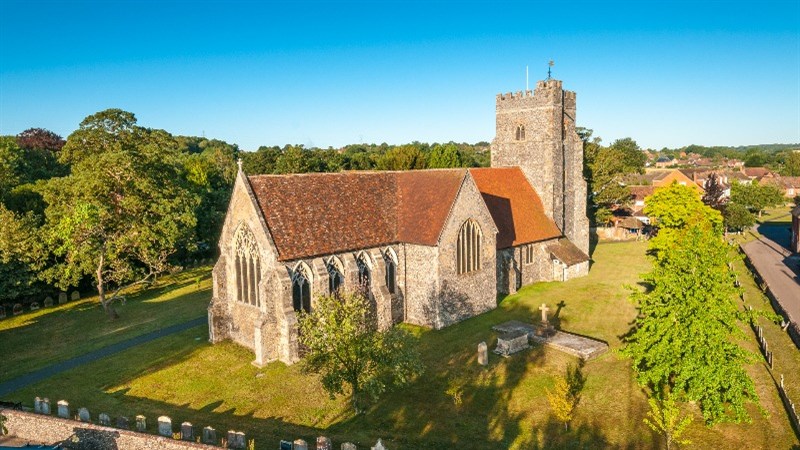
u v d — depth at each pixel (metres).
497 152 71.12
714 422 28.98
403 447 29.23
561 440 29.72
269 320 40.06
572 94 70.50
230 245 44.62
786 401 32.12
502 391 35.75
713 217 72.62
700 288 30.03
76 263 59.59
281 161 120.12
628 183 144.50
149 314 55.84
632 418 31.84
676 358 30.52
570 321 49.97
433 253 46.91
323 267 42.31
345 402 34.53
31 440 30.03
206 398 35.25
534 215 65.19
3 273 57.62
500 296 58.19
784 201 157.38
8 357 44.56
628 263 76.69
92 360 42.69
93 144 76.62
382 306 46.12
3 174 78.62
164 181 64.38
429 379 37.72
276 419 32.41
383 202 50.34
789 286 60.91
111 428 28.30
